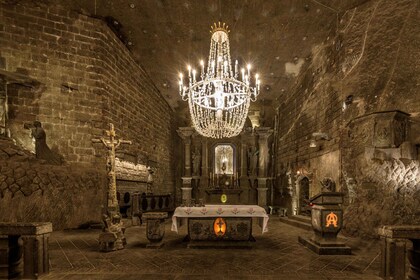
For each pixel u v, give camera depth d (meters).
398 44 7.66
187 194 15.56
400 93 7.48
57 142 8.84
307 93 11.59
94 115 9.28
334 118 9.05
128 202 10.65
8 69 8.38
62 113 8.95
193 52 11.34
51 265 4.96
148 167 12.84
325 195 6.12
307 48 10.90
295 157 12.77
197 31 10.05
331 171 9.14
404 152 7.08
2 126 7.95
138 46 11.15
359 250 6.09
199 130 8.27
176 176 17.02
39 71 8.76
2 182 7.27
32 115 8.61
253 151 15.84
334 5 8.59
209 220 6.41
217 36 7.02
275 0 8.47
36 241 4.28
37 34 8.78
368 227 7.28
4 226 4.22
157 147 14.38
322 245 5.89
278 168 15.38
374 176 7.41
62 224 8.31
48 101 8.82
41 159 8.23
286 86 14.25
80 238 7.20
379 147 7.35
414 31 7.45
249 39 10.50
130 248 6.25
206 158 15.95
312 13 9.02
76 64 9.20
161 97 15.16
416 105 7.25
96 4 8.84
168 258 5.45
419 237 4.07
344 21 8.80
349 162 8.10
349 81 8.43
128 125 11.12
